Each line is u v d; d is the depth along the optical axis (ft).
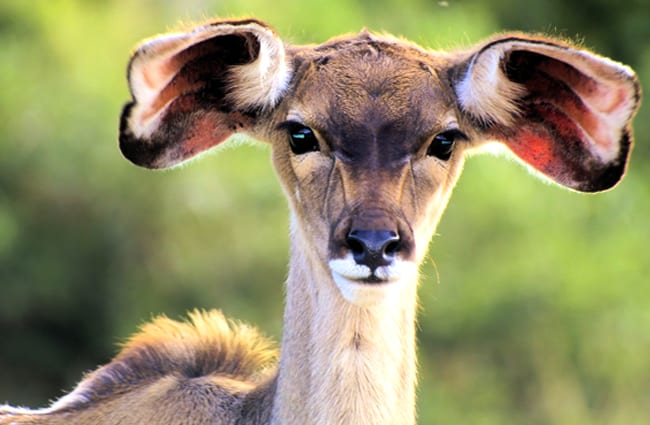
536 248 50.16
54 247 55.36
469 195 49.73
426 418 50.55
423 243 20.58
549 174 21.71
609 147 21.01
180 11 54.75
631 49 60.29
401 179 19.90
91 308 56.29
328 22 49.67
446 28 50.44
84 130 53.36
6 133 53.88
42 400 57.06
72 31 54.60
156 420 21.90
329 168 20.26
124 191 53.93
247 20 20.06
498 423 51.11
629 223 52.42
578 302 50.78
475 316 50.26
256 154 51.72
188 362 23.29
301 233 20.71
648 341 51.55
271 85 20.81
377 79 20.47
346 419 20.25
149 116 20.61
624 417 51.72
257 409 21.34
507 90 21.12
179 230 53.57
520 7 58.65
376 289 19.15
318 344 20.38
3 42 54.54
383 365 20.31
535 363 51.42
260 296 52.60
